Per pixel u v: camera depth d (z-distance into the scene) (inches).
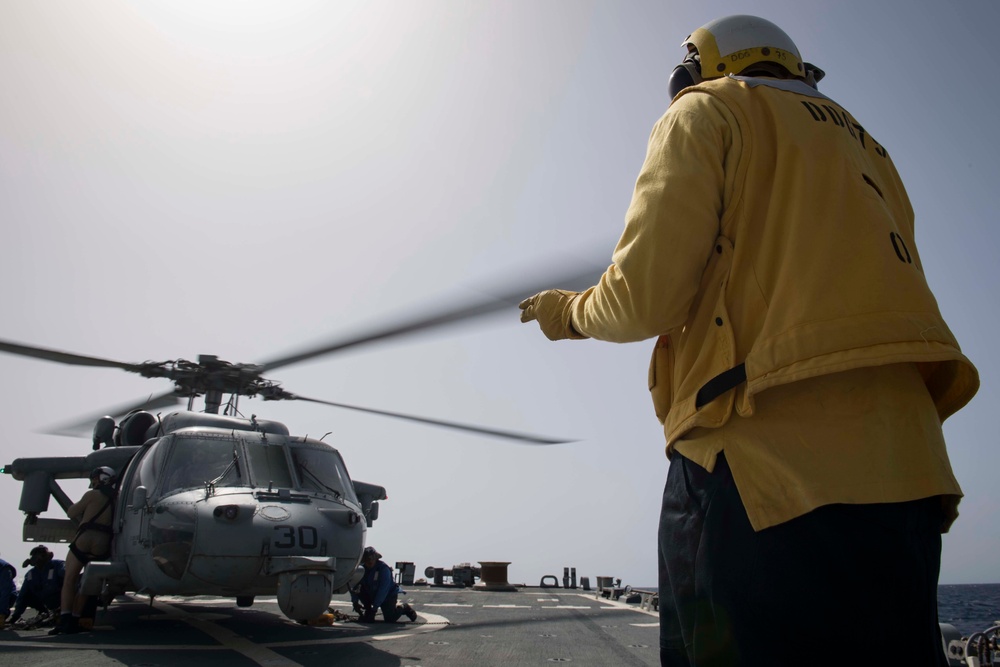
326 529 280.7
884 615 55.1
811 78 86.7
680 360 70.7
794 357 59.1
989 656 187.5
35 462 371.2
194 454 297.1
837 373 60.0
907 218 77.6
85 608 283.1
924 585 56.7
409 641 251.6
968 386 63.7
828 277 61.3
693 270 64.7
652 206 66.3
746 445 61.1
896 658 55.3
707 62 82.2
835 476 56.7
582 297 77.2
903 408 59.2
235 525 266.4
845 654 55.8
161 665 196.9
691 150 67.7
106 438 381.7
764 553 57.6
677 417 68.3
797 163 66.1
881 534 55.4
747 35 81.6
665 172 67.8
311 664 202.5
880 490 55.8
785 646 57.0
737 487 60.4
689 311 69.9
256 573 266.5
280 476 299.9
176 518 268.5
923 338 58.7
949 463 60.0
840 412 59.1
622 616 347.9
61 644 240.4
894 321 59.1
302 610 255.0
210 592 275.4
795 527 56.7
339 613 336.2
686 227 64.6
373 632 283.3
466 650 230.4
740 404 62.3
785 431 59.9
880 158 77.5
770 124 69.6
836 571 55.4
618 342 72.2
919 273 64.8
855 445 57.7
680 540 65.2
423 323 218.4
